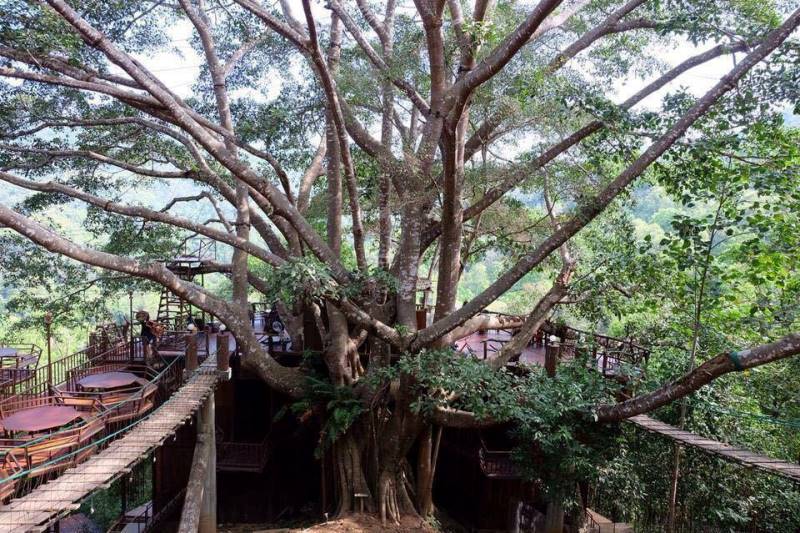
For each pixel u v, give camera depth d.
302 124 13.87
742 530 10.77
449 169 10.51
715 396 12.45
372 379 11.97
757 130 11.01
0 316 24.12
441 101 11.83
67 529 15.88
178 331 16.72
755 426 13.38
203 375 12.28
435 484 16.34
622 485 12.35
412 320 12.66
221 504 15.40
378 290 12.41
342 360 13.63
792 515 10.36
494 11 13.28
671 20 10.70
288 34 10.09
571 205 16.27
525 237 17.55
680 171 12.14
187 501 11.34
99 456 8.57
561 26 13.95
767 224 11.11
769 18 11.23
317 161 18.00
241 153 18.62
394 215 15.54
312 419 15.62
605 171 13.25
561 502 11.93
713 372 8.98
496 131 13.58
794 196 10.64
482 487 14.53
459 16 12.54
